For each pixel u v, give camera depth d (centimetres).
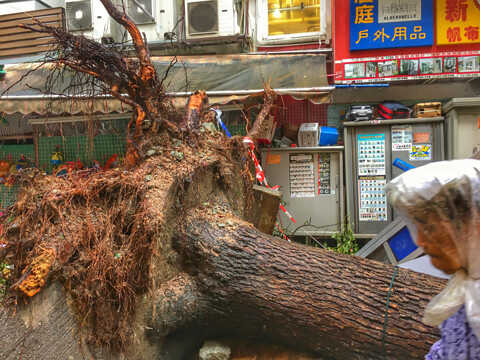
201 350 272
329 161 565
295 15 658
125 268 244
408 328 220
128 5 650
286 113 668
